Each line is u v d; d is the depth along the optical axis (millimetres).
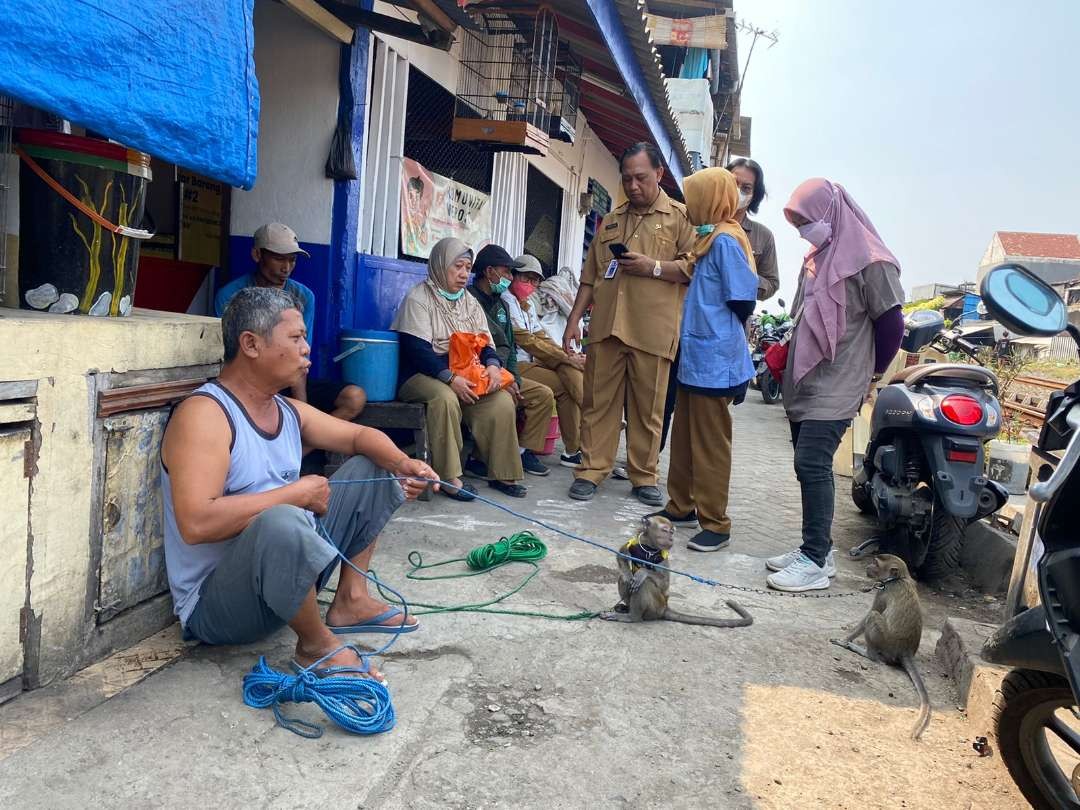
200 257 6016
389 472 3445
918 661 3650
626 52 6758
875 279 4273
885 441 5285
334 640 3021
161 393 3137
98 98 2541
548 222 11398
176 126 2850
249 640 3109
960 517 4559
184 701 2752
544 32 6844
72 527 2785
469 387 5527
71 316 2906
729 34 16094
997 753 2883
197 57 2920
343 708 2656
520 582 4172
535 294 7676
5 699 2650
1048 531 2195
